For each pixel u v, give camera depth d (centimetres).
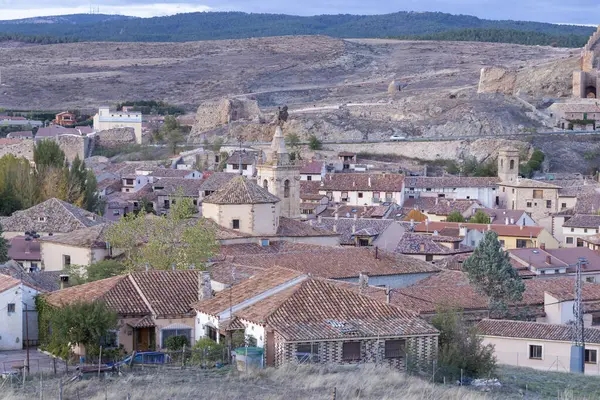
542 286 15300
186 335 11181
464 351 10444
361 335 10125
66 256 16300
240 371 9769
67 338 10525
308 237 17488
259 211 17062
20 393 9019
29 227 18838
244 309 10750
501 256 14675
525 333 12669
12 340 11462
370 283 14988
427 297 14038
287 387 9150
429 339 10381
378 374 9619
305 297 10712
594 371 12256
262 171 19625
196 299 11475
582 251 18500
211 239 14638
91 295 11456
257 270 12712
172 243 14388
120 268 14400
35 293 11750
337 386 9162
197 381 9431
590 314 14512
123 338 11019
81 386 9275
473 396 9206
